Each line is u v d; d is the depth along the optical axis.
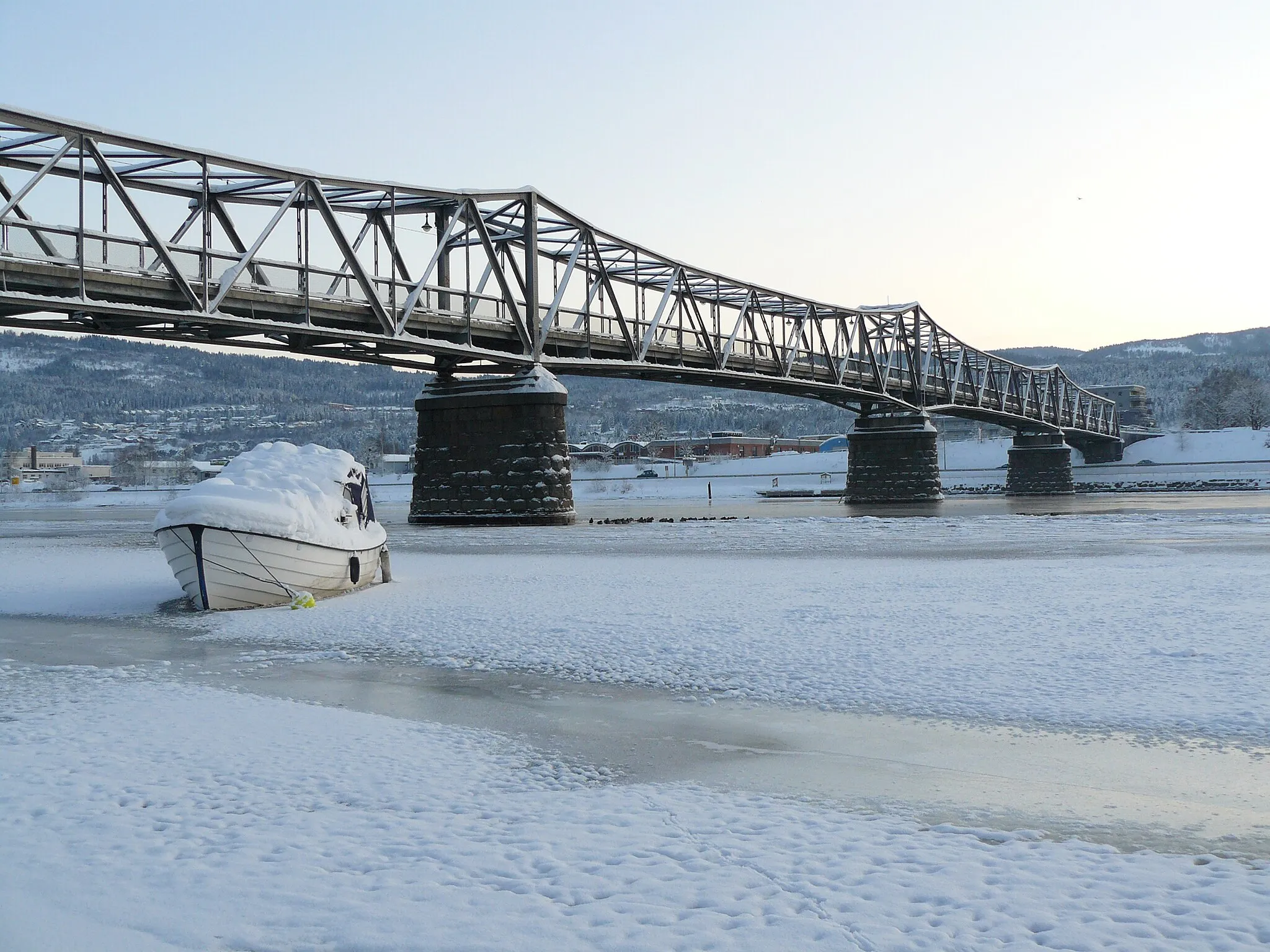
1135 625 17.53
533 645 17.56
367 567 26.86
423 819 8.43
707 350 72.56
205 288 40.81
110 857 7.48
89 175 40.31
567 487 55.72
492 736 11.69
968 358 117.06
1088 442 184.00
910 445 93.75
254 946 6.03
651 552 36.28
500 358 53.75
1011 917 6.35
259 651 18.08
